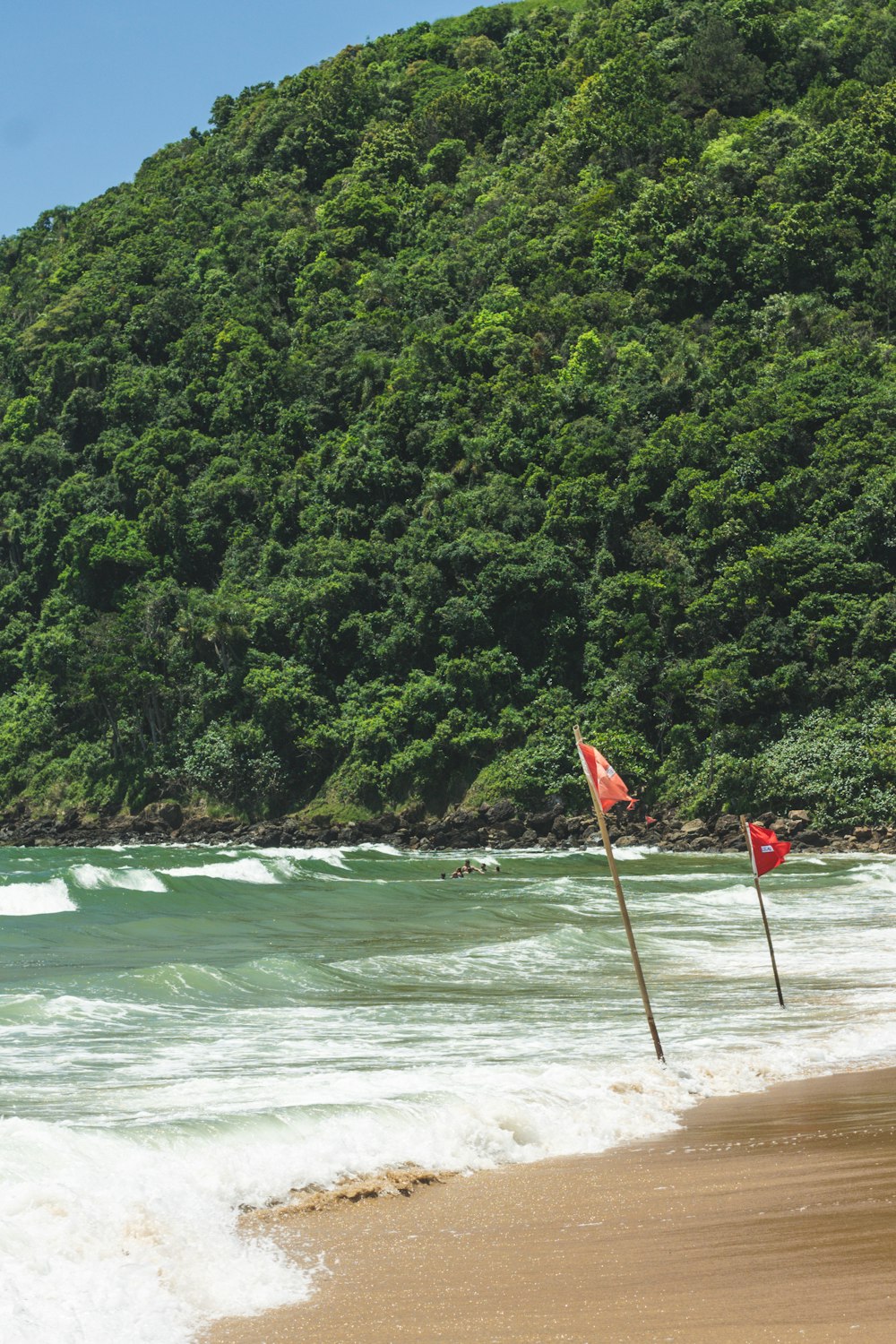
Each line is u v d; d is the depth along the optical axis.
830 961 26.08
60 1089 13.75
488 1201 9.80
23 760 97.38
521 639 84.44
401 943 29.33
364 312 113.88
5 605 107.00
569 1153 11.47
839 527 79.00
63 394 116.81
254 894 40.25
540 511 88.62
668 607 80.19
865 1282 7.34
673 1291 7.39
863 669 72.88
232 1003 20.56
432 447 96.56
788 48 132.12
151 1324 7.05
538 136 131.00
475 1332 6.90
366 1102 12.40
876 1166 10.38
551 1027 18.52
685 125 120.56
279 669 89.38
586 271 109.12
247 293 121.38
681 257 105.69
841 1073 15.10
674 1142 11.76
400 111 147.62
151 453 106.50
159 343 118.25
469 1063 15.57
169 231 132.75
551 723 79.00
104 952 26.83
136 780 91.12
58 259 140.88
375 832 79.25
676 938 30.03
